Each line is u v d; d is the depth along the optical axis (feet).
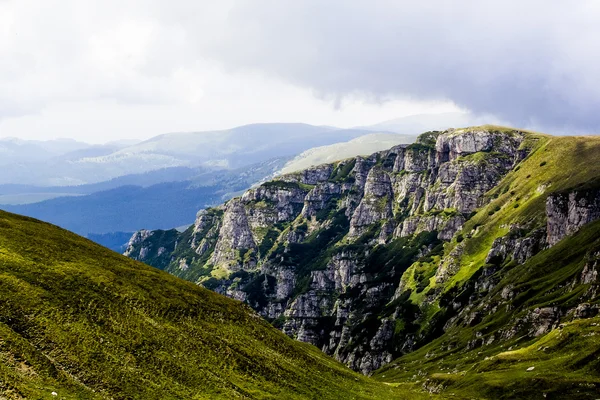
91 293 444.96
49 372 314.55
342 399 498.28
